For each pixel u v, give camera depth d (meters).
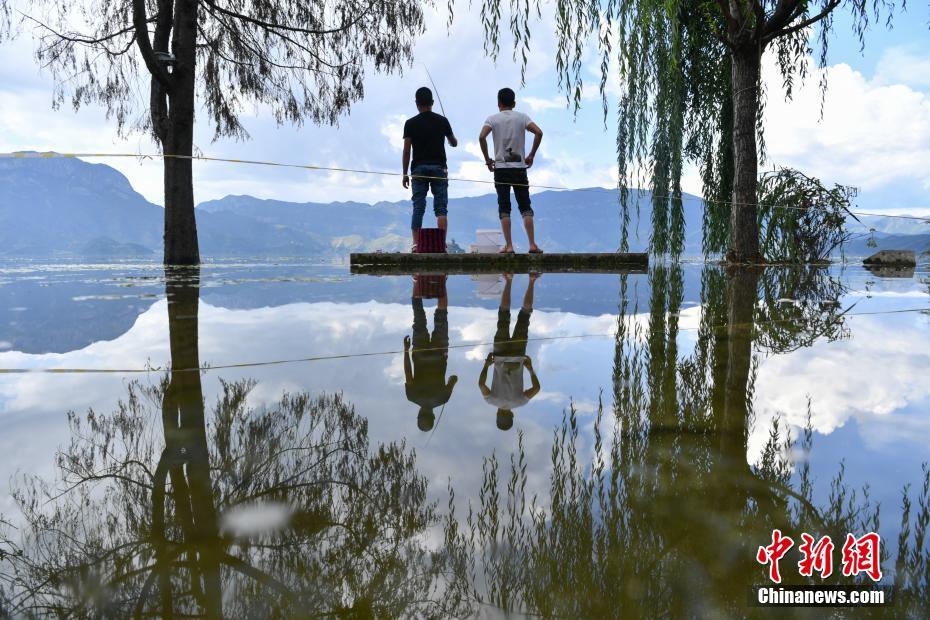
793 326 2.31
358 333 2.08
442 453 0.87
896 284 4.47
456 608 0.49
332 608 0.49
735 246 6.84
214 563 0.57
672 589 0.52
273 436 0.95
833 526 0.64
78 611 0.49
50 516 0.67
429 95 6.08
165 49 6.73
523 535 0.62
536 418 1.07
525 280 4.74
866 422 1.04
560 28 5.39
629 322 2.42
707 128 7.71
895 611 0.49
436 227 6.58
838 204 6.75
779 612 0.49
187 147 7.08
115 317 2.46
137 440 0.94
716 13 7.11
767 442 0.93
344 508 0.68
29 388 1.27
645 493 0.73
